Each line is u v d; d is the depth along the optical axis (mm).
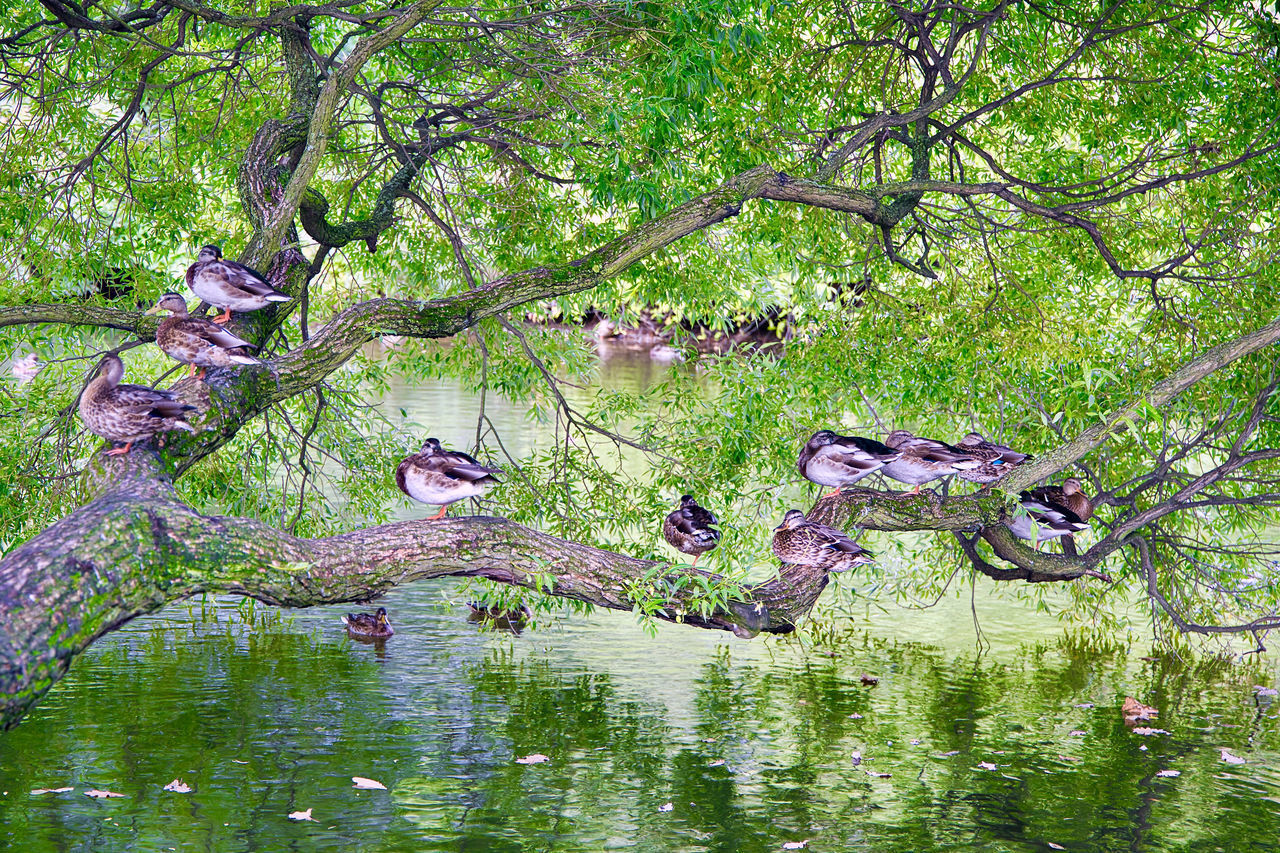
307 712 11938
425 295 13805
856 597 16688
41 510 10109
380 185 13492
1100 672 14039
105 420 6602
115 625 5297
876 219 10219
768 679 13578
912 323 13305
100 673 13102
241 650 14219
